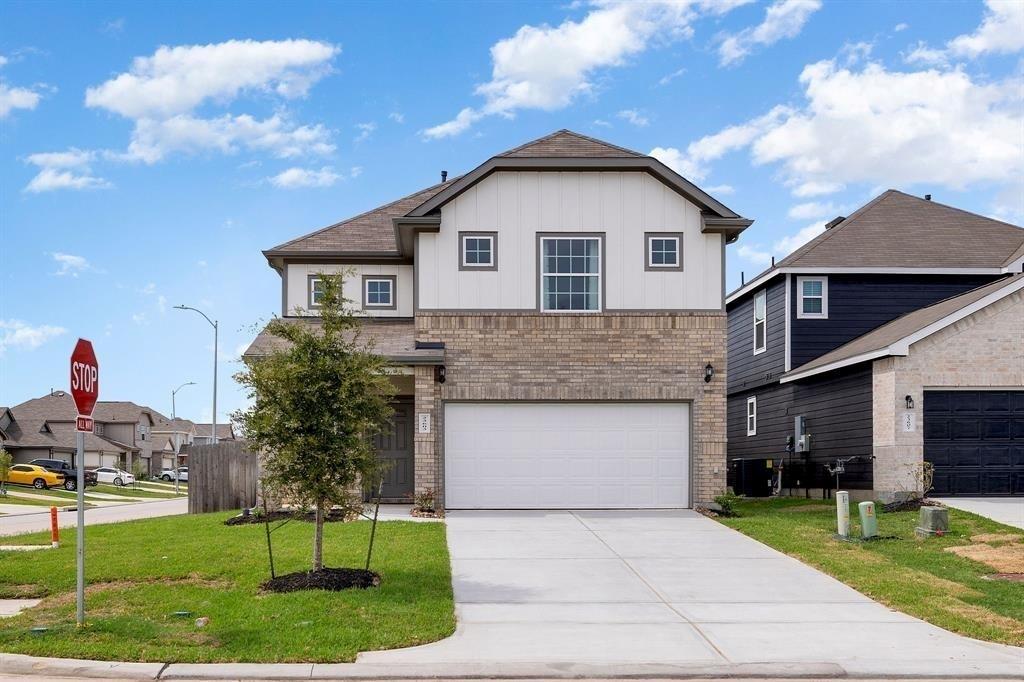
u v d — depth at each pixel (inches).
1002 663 322.7
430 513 681.6
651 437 725.3
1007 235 970.7
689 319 729.6
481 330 724.7
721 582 458.3
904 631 367.6
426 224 727.7
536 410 725.9
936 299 937.5
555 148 760.3
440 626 358.6
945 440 727.7
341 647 325.7
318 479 416.2
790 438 980.6
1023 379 724.7
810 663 319.9
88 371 351.9
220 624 350.9
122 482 2370.8
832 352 901.8
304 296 851.4
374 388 443.2
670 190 740.0
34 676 299.4
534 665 313.9
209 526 634.2
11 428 2470.5
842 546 546.3
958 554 516.4
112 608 381.4
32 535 652.7
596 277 735.7
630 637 355.9
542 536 587.2
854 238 971.3
